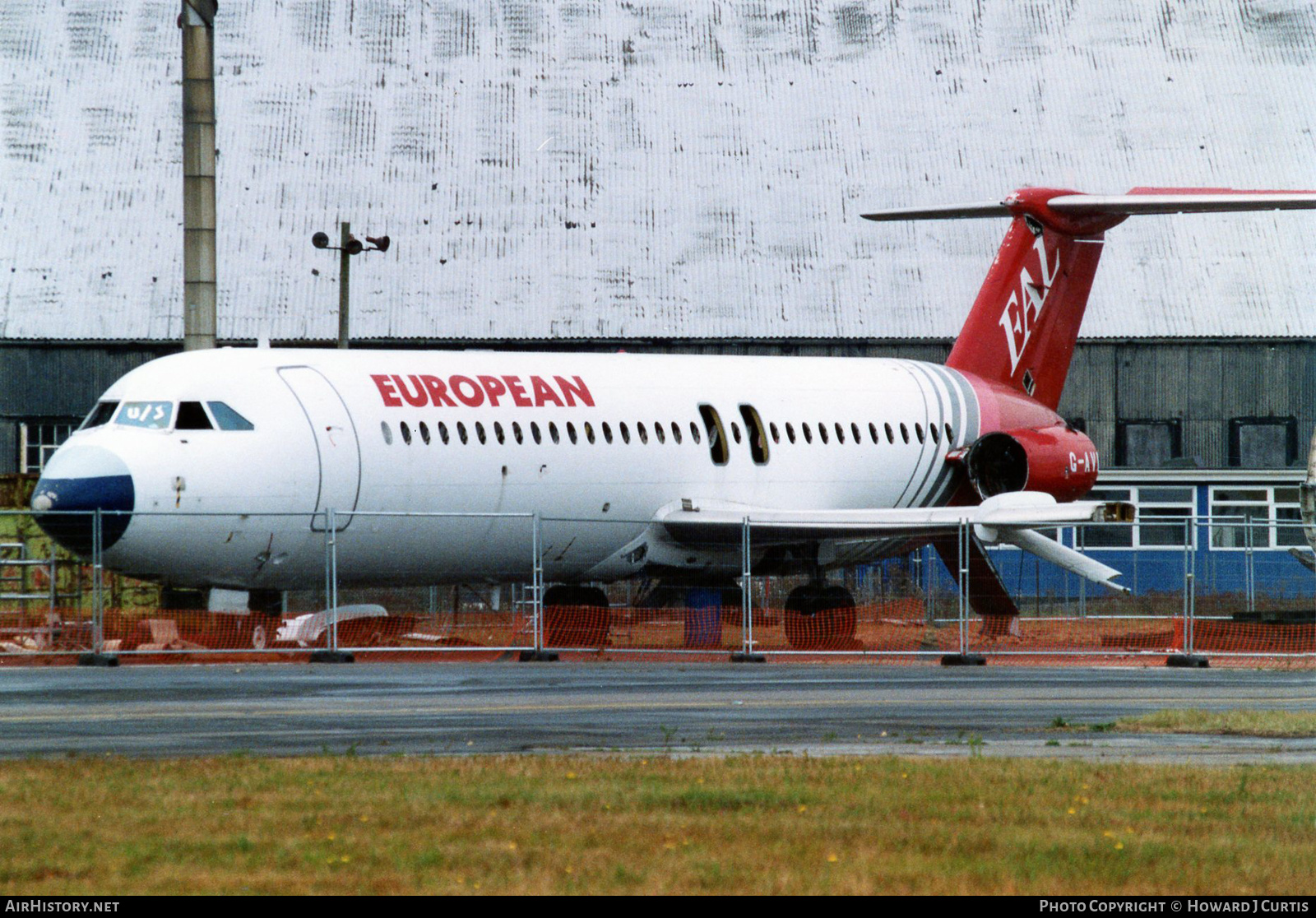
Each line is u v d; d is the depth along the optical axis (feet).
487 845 153.58
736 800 177.68
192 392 381.81
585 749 227.40
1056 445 539.70
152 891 136.26
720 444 475.72
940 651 438.40
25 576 424.46
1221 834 164.96
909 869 145.18
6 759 210.59
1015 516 460.14
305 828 161.79
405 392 411.34
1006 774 199.52
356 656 402.11
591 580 468.34
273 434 384.06
